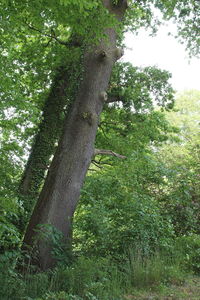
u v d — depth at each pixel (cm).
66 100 1297
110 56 962
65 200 838
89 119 893
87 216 790
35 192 1223
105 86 952
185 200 1005
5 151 1191
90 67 952
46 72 1383
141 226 777
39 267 730
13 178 1261
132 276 648
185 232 1011
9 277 516
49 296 473
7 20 786
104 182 973
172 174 1022
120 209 840
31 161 1251
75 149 873
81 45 1138
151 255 741
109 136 1509
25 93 1424
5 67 953
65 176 851
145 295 582
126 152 1380
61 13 662
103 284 589
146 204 877
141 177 1042
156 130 1521
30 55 1325
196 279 688
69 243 782
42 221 806
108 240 768
